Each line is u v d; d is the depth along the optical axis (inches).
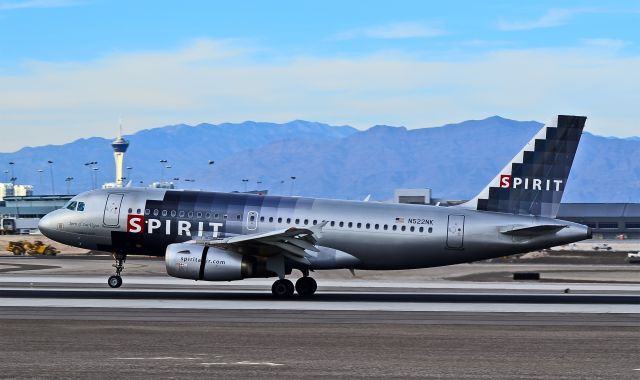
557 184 4877.0
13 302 4089.6
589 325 3415.4
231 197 4827.8
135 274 6476.4
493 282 6171.3
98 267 7298.2
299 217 4741.6
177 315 3595.0
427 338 2955.2
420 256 4773.6
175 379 2185.0
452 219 4763.8
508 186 4874.5
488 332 3142.2
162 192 4874.5
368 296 4717.0
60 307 3865.7
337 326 3277.6
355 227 4741.6
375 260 4788.4
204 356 2522.1
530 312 3939.5
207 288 5118.1
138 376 2214.6
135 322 3326.8
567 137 4884.4
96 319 3410.4
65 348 2645.2
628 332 3184.1
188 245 4483.3
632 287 5723.4
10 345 2699.3
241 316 3595.0
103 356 2506.2
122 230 4800.7
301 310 3880.4
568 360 2522.1
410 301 4421.8
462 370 2346.2
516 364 2448.3
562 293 5157.5
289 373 2277.3
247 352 2605.8
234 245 4485.7
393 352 2632.9
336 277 6456.7
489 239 4751.5
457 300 4530.0
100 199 4864.7
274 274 4527.6
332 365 2399.1
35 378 2175.2
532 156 4886.8
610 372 2343.8
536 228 4628.4
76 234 4859.7
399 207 4805.6
